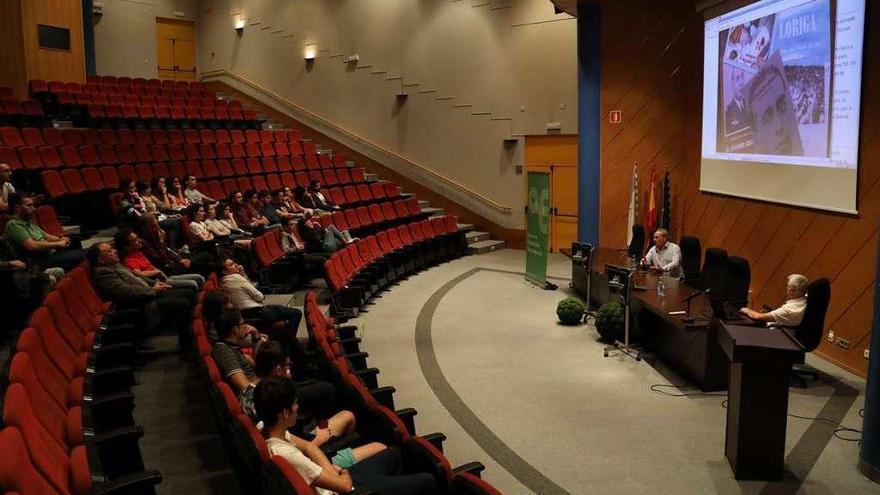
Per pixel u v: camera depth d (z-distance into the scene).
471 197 15.53
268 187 13.28
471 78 15.18
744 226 9.14
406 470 3.95
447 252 13.88
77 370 4.29
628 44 11.09
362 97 16.86
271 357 4.26
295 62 17.92
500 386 6.81
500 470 5.04
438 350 8.00
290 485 2.58
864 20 6.64
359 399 4.51
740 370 4.80
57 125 12.51
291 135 16.42
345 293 9.22
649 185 11.24
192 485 4.01
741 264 7.70
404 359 7.68
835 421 5.84
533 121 14.47
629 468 5.05
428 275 12.51
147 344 6.60
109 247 6.14
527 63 14.38
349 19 16.81
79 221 9.89
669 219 11.13
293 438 3.75
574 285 10.83
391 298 10.70
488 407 6.27
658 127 11.11
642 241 10.49
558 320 9.28
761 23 8.44
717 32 9.59
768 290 8.55
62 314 4.86
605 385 6.80
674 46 10.90
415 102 16.05
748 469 4.85
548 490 4.73
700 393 6.56
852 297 7.03
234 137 14.77
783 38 7.97
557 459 5.21
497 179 15.14
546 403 6.35
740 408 4.80
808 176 7.61
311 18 17.45
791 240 8.05
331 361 5.12
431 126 15.90
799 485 4.77
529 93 14.44
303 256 10.45
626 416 6.02
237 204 10.81
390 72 16.33
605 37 11.17
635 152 11.25
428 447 3.78
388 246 12.11
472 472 3.72
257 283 9.23
